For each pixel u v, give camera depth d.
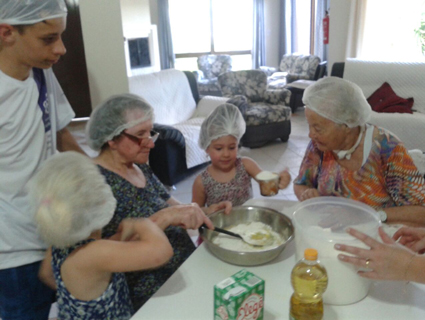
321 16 7.77
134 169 1.42
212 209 1.45
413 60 4.37
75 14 2.08
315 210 1.14
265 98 5.48
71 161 0.90
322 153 1.52
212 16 8.60
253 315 0.87
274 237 1.30
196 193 1.80
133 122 1.24
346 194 1.46
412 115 3.90
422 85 4.22
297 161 4.53
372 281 1.08
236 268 1.16
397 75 4.30
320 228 1.00
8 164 1.24
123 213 1.26
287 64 7.82
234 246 1.24
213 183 1.76
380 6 5.32
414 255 0.89
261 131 4.99
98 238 1.01
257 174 1.61
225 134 1.63
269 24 8.94
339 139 1.35
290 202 1.65
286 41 8.86
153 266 0.95
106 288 0.97
